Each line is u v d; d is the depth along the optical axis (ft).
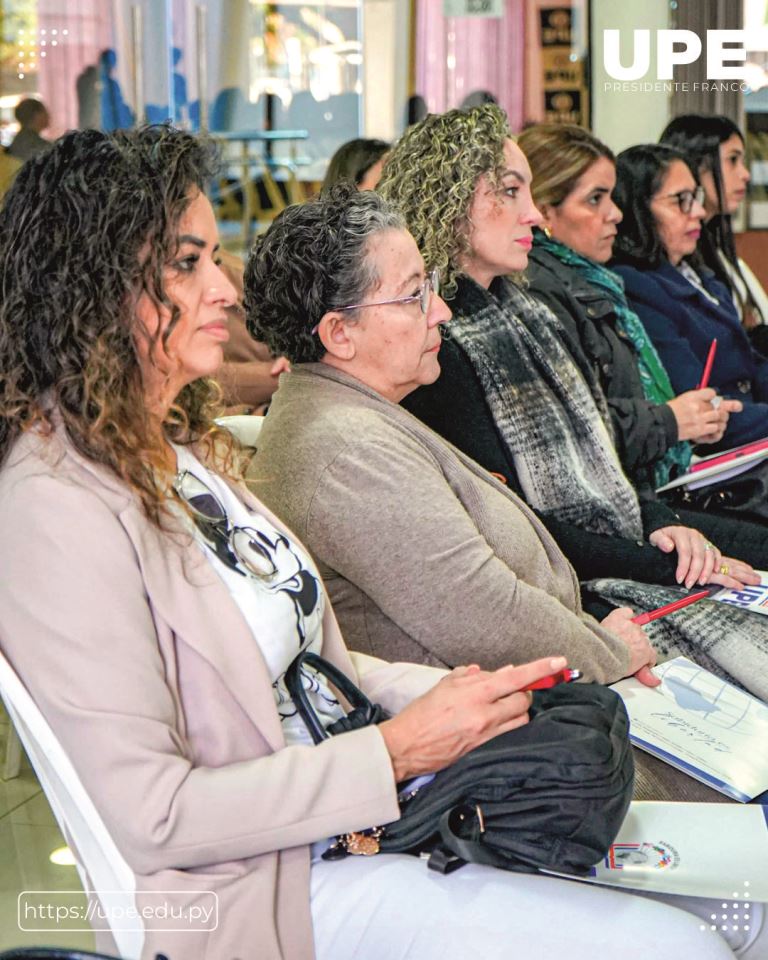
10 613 4.02
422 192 7.18
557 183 9.46
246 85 16.19
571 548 7.28
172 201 4.20
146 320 4.23
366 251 5.75
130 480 4.15
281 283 5.84
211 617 4.25
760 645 6.67
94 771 3.95
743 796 5.22
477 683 4.54
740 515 8.94
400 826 4.34
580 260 9.45
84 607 3.95
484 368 7.18
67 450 4.12
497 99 16.38
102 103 15.17
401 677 5.19
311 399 5.82
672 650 6.83
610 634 6.22
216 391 4.98
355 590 5.75
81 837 4.24
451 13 16.07
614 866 4.49
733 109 16.46
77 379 4.10
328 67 16.35
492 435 7.20
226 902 4.07
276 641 4.49
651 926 4.04
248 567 4.57
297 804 4.11
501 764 4.28
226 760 4.22
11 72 14.82
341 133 16.56
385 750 4.28
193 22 15.46
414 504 5.55
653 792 5.32
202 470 4.81
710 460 8.86
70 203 4.10
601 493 7.47
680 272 10.69
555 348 7.61
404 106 16.44
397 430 5.81
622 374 8.95
